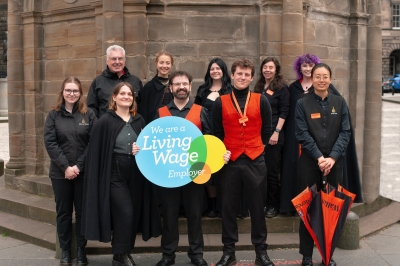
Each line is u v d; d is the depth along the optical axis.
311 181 4.66
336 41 6.77
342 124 4.65
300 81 5.61
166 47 6.12
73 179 4.80
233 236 4.73
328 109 4.62
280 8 5.98
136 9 5.98
